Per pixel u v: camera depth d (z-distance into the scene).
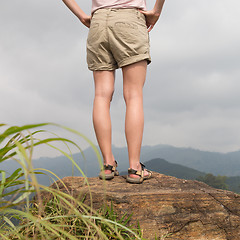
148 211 1.66
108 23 2.22
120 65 2.21
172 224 1.60
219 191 1.88
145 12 2.36
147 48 2.23
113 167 2.31
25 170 0.65
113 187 1.99
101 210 1.57
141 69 2.20
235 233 1.59
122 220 1.58
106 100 2.30
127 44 2.15
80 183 2.12
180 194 1.78
